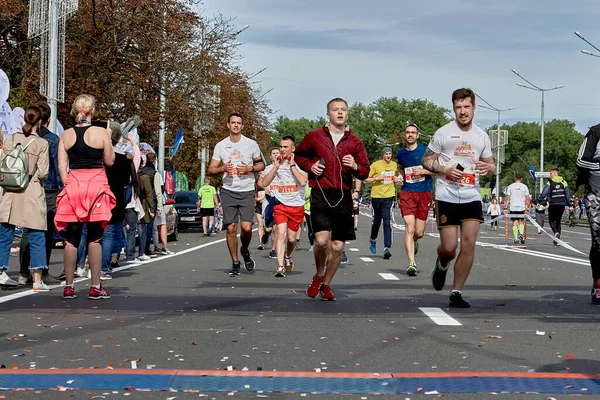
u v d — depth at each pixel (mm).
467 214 9875
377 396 5469
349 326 8422
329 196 10383
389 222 18953
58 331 8008
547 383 5797
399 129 154375
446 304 10281
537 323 8672
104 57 31938
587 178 10320
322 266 10688
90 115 10648
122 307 9836
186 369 6234
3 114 21844
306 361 6605
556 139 174375
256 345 7309
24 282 12328
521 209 27844
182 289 11969
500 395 5484
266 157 68062
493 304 10305
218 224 39625
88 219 10445
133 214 17562
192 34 35062
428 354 6922
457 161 9836
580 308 9953
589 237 36312
